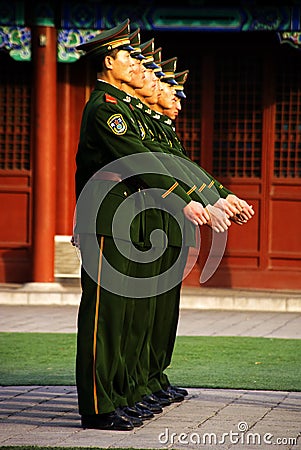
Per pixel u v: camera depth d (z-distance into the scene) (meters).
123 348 23.22
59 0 47.69
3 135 50.75
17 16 47.62
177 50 50.12
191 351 34.69
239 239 50.19
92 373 22.38
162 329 25.45
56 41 47.91
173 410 24.92
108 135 22.67
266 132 49.88
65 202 51.34
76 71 51.09
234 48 49.84
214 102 50.22
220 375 30.19
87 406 22.39
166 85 26.62
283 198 49.94
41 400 26.03
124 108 23.36
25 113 50.59
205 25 47.44
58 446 20.83
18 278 50.47
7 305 47.16
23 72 50.50
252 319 43.59
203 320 43.00
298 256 49.84
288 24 47.03
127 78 23.69
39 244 48.41
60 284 48.69
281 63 49.75
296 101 49.78
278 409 25.20
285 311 46.38
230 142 50.28
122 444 21.16
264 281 49.94
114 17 47.59
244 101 50.09
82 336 22.55
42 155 48.22
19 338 37.19
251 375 30.25
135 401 23.84
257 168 50.19
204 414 24.47
